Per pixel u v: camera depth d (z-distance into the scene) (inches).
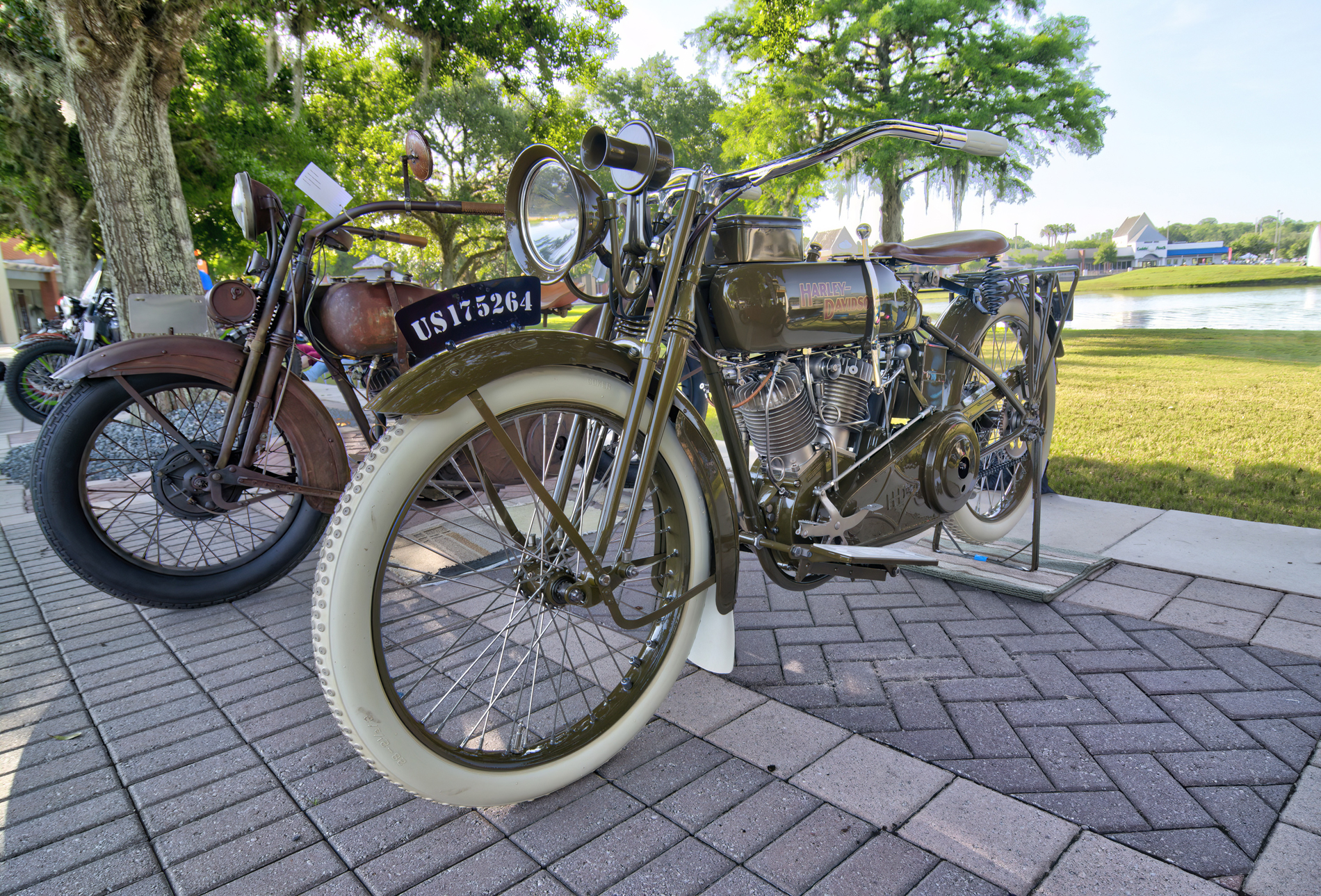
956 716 76.2
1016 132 558.3
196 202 480.4
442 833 60.9
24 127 445.1
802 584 81.2
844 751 70.6
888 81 605.3
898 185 593.3
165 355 101.0
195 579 108.5
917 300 86.4
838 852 57.2
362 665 52.2
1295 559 117.0
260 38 478.0
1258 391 233.9
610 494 61.1
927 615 101.5
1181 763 67.5
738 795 64.6
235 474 105.1
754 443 81.1
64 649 98.1
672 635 70.7
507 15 609.9
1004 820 60.1
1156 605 101.9
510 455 56.5
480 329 110.2
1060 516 143.3
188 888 55.2
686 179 66.0
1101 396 244.1
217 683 88.1
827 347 78.9
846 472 79.3
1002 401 108.2
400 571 118.8
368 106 731.4
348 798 65.9
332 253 135.9
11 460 218.7
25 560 136.0
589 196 59.9
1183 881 53.1
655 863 56.6
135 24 219.3
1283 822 59.1
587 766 65.1
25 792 68.0
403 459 53.4
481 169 919.0
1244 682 81.4
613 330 73.9
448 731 75.1
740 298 69.1
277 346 104.6
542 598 65.3
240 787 67.9
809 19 622.2
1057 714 76.1
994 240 92.9
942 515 91.4
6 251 1109.7
